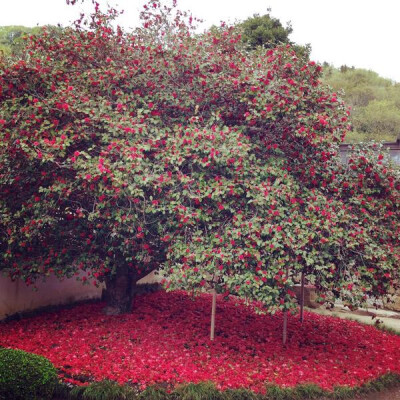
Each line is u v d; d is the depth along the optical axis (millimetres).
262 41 20484
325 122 5754
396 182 6543
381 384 5750
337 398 5289
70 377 5309
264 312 5582
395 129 28562
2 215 6121
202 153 5688
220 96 6422
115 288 7969
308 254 5629
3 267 6914
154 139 5699
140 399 4797
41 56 6445
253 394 5023
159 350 6219
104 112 5855
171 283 5621
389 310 10039
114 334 6816
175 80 6566
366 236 5883
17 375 4445
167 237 5883
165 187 5863
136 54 6785
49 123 5641
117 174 5293
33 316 7898
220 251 5418
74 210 6469
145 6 7484
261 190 5477
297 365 6059
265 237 5688
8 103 6023
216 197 5559
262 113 5801
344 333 7934
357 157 6594
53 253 6668
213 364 5809
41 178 5957
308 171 6219
